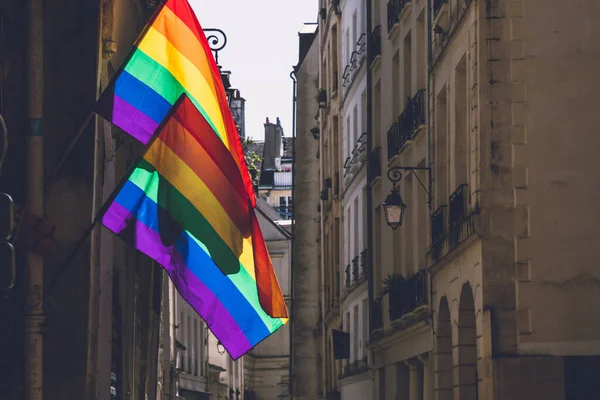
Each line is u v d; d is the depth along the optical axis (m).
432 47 28.95
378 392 38.03
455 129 25.45
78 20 15.29
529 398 20.98
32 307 13.67
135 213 13.47
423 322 28.89
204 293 13.73
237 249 13.77
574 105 21.70
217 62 16.72
